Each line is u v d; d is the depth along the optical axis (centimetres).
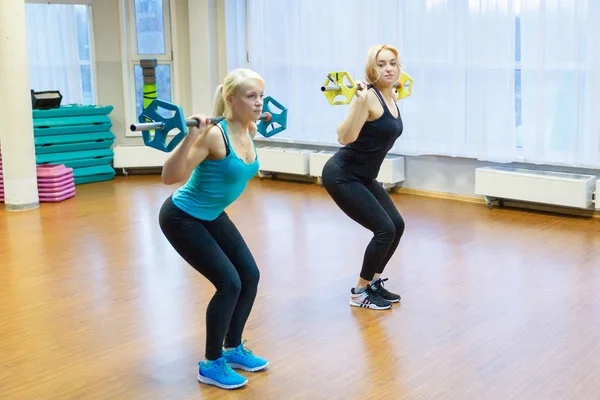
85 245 556
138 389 317
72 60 862
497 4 634
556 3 604
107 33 858
